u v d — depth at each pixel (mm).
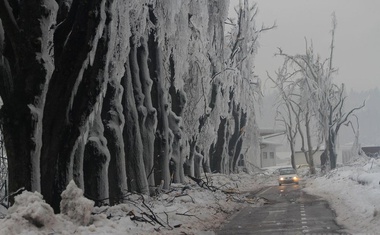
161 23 30859
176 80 36031
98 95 18219
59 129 17703
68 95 17469
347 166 65812
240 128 69562
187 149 43750
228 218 25328
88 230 15273
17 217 14391
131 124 28125
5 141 17016
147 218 20969
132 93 28406
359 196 29125
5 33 17016
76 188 16391
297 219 22766
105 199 22141
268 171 89188
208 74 42406
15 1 17125
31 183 16859
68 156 18156
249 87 66562
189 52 39719
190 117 42375
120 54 24328
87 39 16891
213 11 47781
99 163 22609
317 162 123625
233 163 71188
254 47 64062
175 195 30219
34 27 16453
